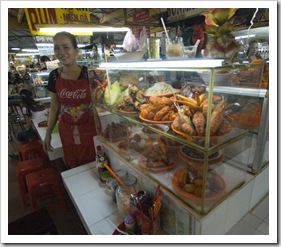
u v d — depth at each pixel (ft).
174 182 3.28
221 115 2.81
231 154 3.23
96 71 5.30
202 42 4.02
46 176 7.17
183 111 3.13
